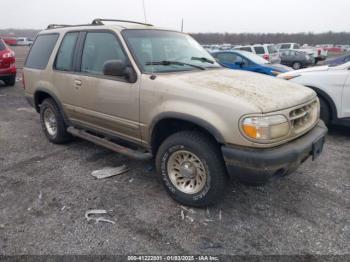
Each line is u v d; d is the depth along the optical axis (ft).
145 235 8.90
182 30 15.11
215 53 33.14
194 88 9.54
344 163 13.97
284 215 9.92
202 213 9.98
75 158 14.34
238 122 8.55
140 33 12.26
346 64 17.43
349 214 9.98
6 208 10.22
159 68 11.27
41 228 9.18
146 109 10.61
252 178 8.77
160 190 11.46
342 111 17.15
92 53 12.85
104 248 8.36
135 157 11.39
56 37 15.06
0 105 25.25
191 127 10.24
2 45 31.55
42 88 15.31
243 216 9.85
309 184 11.97
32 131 18.53
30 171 12.96
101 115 12.50
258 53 58.23
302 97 10.07
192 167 10.07
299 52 66.54
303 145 9.25
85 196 10.98
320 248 8.40
